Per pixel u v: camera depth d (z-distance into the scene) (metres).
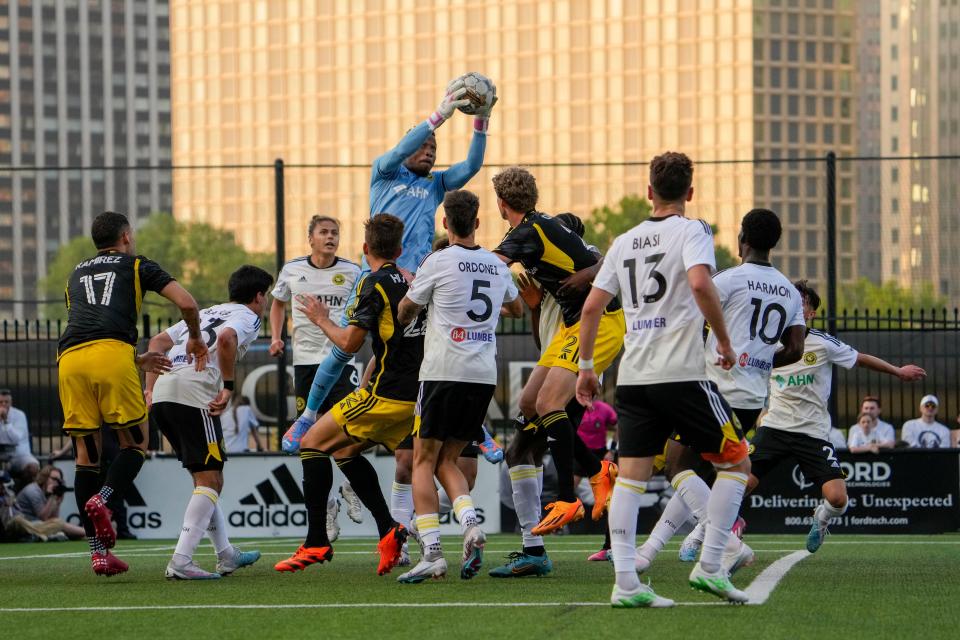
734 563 25.11
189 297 25.73
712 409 19.50
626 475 19.92
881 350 51.53
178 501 48.22
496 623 18.39
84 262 26.33
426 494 24.31
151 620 19.50
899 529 45.56
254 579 26.06
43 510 46.75
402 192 28.86
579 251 25.66
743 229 26.17
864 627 17.78
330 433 25.41
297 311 34.91
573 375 25.89
